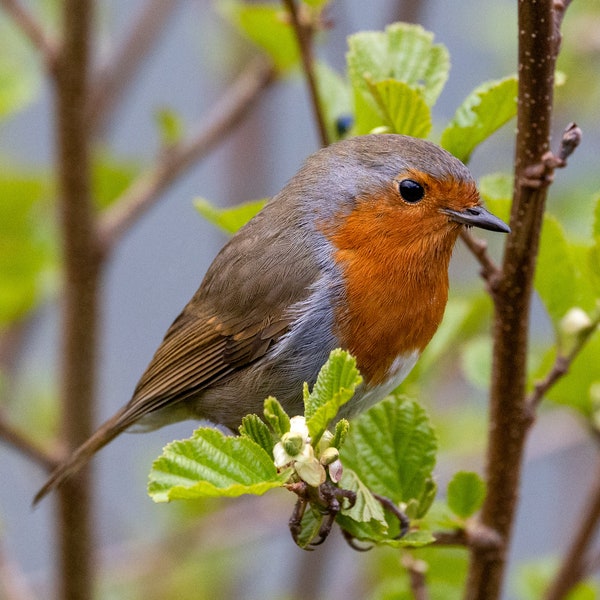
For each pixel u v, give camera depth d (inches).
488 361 367.9
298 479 233.1
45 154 646.5
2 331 513.0
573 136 259.4
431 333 317.1
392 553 454.9
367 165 313.6
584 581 371.9
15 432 394.6
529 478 627.8
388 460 280.8
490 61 622.5
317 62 362.3
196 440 227.1
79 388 412.5
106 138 571.2
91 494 409.4
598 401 337.4
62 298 421.7
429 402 500.7
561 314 311.9
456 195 308.5
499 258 540.1
